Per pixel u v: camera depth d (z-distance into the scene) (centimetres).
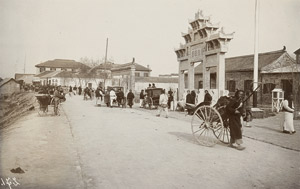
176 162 691
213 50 1870
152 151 795
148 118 1577
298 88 1773
